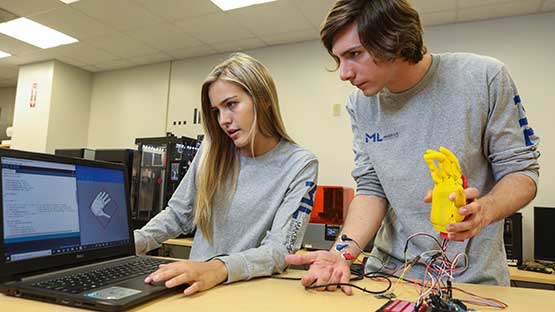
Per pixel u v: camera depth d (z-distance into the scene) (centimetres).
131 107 471
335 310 56
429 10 305
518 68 301
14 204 64
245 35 373
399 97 99
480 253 90
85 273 69
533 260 270
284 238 93
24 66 477
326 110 364
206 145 112
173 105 444
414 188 95
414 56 85
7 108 579
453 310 56
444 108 93
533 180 83
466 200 60
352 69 83
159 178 260
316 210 246
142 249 103
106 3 323
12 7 333
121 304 52
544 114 289
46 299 56
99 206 83
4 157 63
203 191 109
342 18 79
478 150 92
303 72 379
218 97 102
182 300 60
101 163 86
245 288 69
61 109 465
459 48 321
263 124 106
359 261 107
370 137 105
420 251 94
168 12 334
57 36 394
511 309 59
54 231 71
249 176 110
